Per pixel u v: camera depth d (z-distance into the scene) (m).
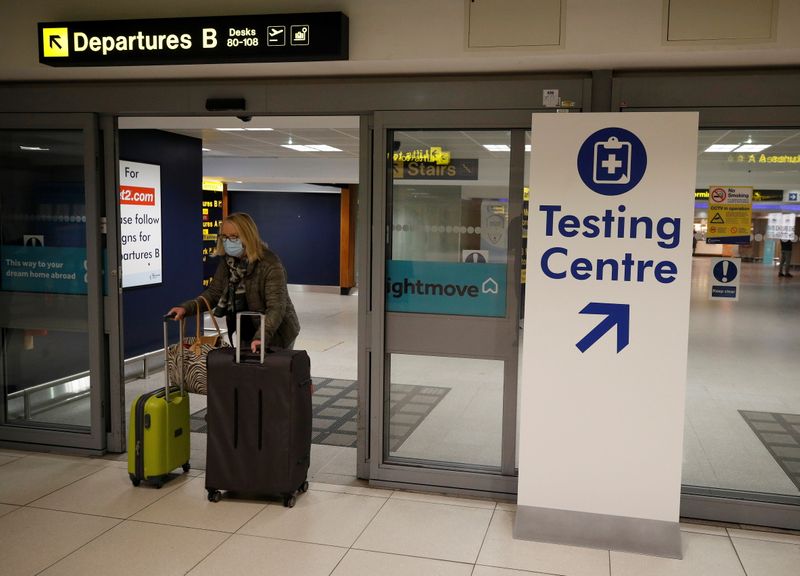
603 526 3.71
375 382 4.42
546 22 3.71
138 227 7.29
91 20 4.20
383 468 4.45
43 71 4.44
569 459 3.73
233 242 4.30
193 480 4.52
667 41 3.59
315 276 17.78
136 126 6.41
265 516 4.00
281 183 17.33
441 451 4.63
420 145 4.31
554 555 3.60
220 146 10.98
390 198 4.38
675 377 3.61
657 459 3.64
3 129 4.89
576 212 3.65
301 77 4.40
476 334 4.30
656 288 3.59
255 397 4.05
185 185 8.12
